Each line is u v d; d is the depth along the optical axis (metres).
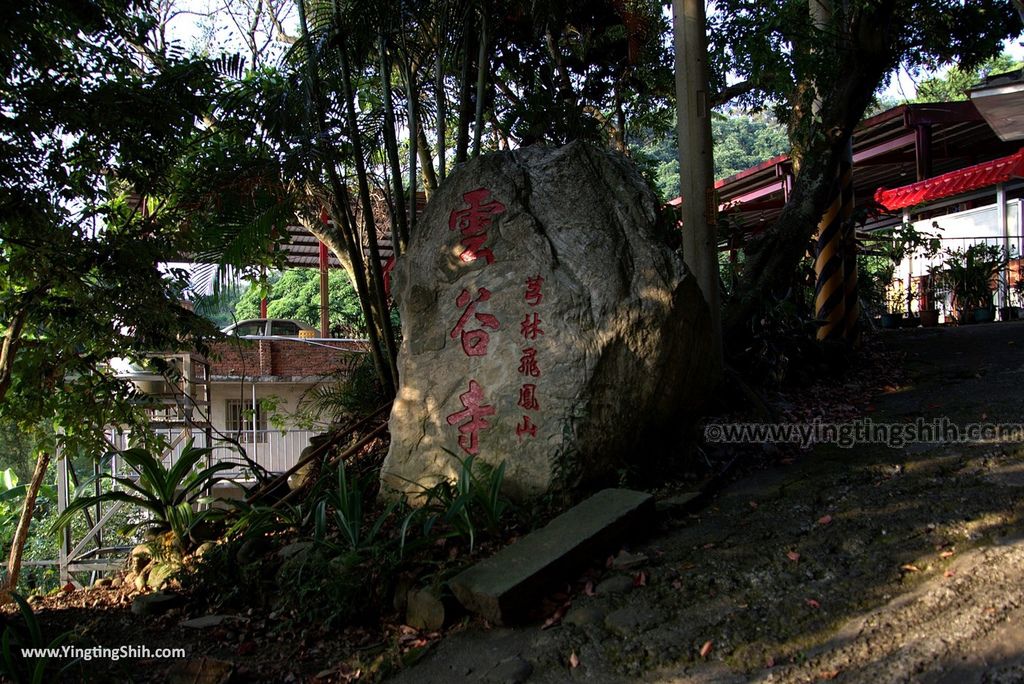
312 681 3.60
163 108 5.39
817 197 7.09
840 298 7.59
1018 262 11.04
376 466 6.01
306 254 15.45
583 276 4.73
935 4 7.93
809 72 6.81
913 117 12.02
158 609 4.72
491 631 3.65
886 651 2.86
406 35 6.23
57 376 6.47
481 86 6.06
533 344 4.73
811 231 7.07
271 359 12.77
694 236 5.89
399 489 5.01
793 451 5.14
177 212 5.89
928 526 3.71
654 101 11.01
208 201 5.56
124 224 5.99
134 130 5.42
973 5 7.96
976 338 8.02
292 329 14.22
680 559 3.92
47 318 6.15
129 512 9.88
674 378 4.76
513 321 4.80
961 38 8.19
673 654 3.17
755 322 6.85
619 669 3.17
